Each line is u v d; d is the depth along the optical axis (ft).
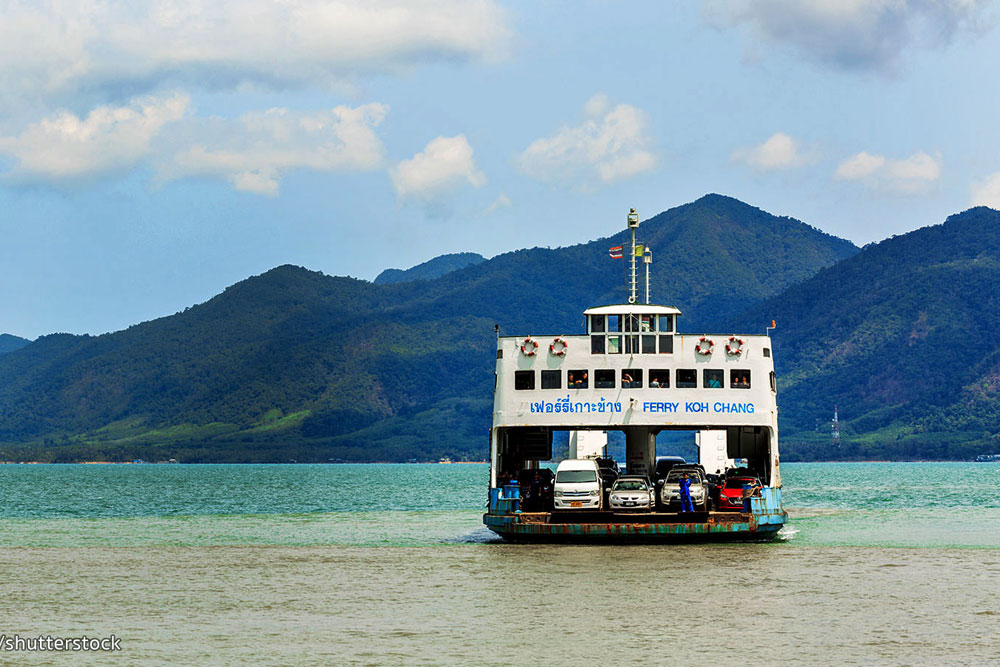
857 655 146.61
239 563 247.29
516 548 266.98
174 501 599.57
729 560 239.50
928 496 610.24
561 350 272.10
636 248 322.14
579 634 160.56
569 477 265.95
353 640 158.40
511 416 272.72
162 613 181.27
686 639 156.76
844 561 239.71
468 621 171.22
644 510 265.95
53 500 622.95
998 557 248.73
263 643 156.97
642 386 270.67
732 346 272.51
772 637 157.99
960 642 154.40
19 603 192.24
